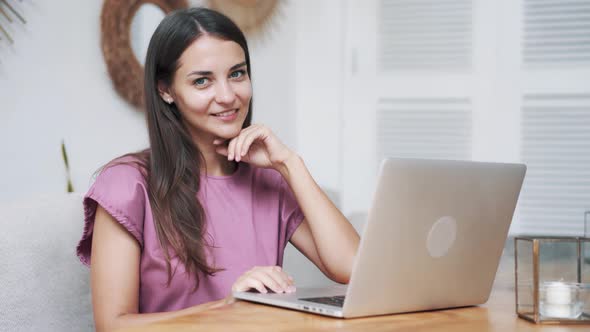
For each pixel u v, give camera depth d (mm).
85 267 1478
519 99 3512
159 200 1440
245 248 1537
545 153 3496
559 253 1031
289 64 3570
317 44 3592
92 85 2816
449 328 982
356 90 3695
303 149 3639
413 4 3613
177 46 1401
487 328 986
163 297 1468
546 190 3500
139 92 2910
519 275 1078
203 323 971
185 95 1417
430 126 3613
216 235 1517
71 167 2762
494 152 3539
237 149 1449
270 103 3447
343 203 3713
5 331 1270
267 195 1621
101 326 1357
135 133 2930
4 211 1377
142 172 1461
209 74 1399
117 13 2855
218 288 1490
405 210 1008
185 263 1438
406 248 1033
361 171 3707
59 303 1383
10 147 2602
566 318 1019
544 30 3475
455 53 3576
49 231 1399
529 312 1050
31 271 1324
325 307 1035
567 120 3465
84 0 2801
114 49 2854
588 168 3449
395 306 1070
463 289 1154
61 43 2736
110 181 1422
